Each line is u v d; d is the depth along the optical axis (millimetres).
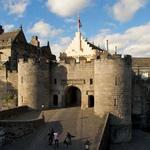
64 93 51125
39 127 36656
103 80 43031
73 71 50531
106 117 39438
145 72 69688
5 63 57094
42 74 49938
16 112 44250
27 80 49188
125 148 39781
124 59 43062
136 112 56469
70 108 49812
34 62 49219
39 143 30453
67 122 39156
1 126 32562
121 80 42750
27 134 33969
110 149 39125
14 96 55250
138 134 48688
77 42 66312
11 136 32625
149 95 57875
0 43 61875
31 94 49031
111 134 42031
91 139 31156
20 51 63938
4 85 56406
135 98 56750
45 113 45469
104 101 42812
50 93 51625
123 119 42594
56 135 29375
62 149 28250
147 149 39344
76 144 29750
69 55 66750
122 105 42688
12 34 64625
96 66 44062
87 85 49562
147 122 56312
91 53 64562
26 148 29094
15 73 55625
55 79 51562
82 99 50000
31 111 47719
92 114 44125
